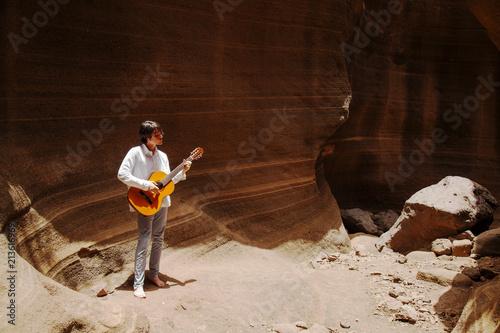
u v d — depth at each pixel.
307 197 6.77
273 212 6.23
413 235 6.66
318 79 6.83
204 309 3.73
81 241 4.18
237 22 6.07
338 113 7.00
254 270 5.04
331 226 6.82
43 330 2.62
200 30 5.75
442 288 4.66
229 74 6.07
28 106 4.10
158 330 3.28
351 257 6.20
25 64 4.09
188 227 5.16
